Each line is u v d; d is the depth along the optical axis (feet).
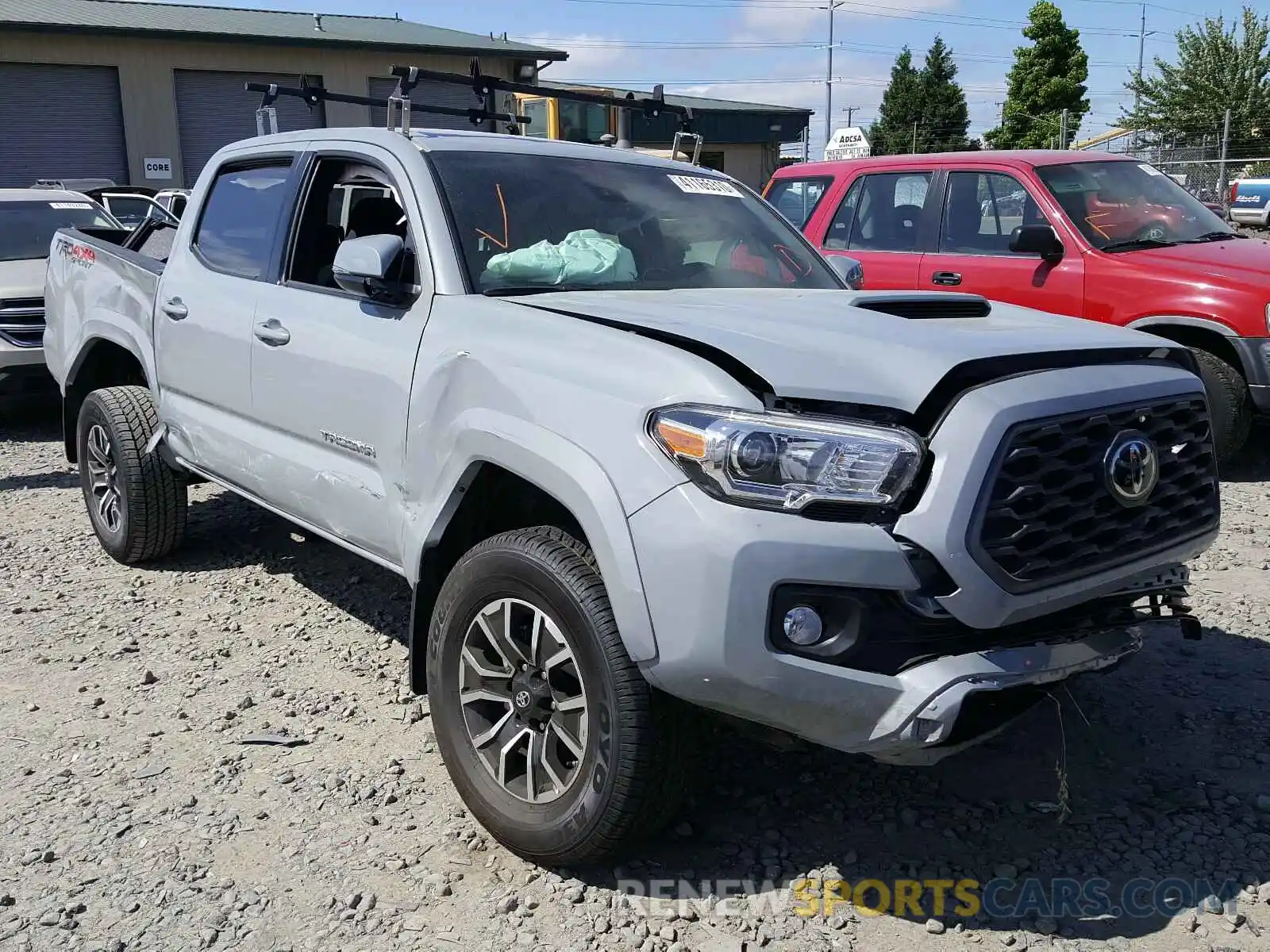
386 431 11.53
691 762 9.30
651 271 12.75
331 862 10.16
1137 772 11.62
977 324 10.28
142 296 17.12
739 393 8.55
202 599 16.97
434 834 10.60
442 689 10.47
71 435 19.65
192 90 90.84
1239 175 105.09
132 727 12.80
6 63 83.46
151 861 10.19
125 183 89.40
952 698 8.29
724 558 8.20
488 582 9.90
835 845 10.40
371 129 13.66
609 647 8.93
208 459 15.57
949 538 8.28
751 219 14.66
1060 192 24.90
